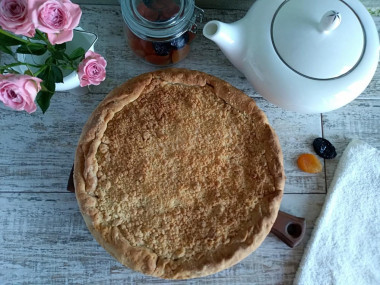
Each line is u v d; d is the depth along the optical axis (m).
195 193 0.35
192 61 0.44
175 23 0.37
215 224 0.35
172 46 0.40
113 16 0.45
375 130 0.44
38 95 0.34
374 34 0.36
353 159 0.42
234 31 0.36
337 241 0.40
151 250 0.34
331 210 0.40
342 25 0.34
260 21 0.36
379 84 0.45
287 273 0.40
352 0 0.36
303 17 0.34
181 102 0.37
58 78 0.35
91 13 0.45
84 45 0.40
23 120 0.42
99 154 0.36
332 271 0.39
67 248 0.40
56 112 0.43
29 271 0.39
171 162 0.36
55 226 0.40
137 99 0.37
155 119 0.36
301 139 0.43
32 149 0.42
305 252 0.40
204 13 0.45
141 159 0.36
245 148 0.37
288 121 0.43
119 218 0.35
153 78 0.37
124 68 0.44
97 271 0.39
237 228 0.35
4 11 0.28
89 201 0.34
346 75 0.35
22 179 0.41
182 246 0.34
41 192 0.41
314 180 0.42
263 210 0.35
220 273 0.40
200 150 0.36
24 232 0.40
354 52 0.35
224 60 0.45
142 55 0.42
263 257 0.40
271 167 0.36
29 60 0.39
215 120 0.37
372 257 0.39
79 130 0.42
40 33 0.33
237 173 0.36
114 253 0.34
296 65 0.35
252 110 0.37
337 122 0.44
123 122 0.36
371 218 0.40
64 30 0.29
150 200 0.35
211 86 0.38
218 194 0.35
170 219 0.35
